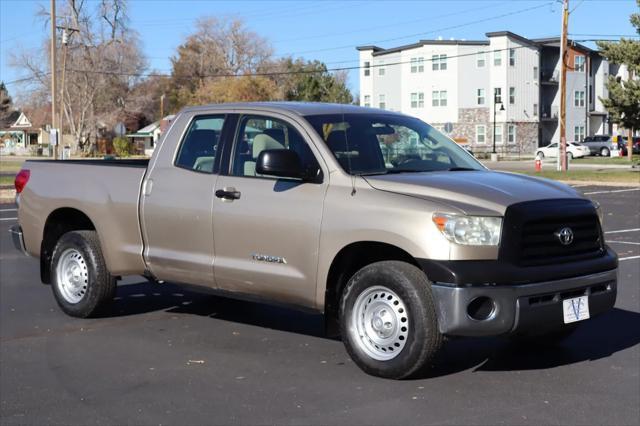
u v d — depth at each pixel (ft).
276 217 20.17
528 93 242.37
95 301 25.30
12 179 114.11
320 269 19.42
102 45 248.93
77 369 20.27
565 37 134.41
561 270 17.92
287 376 19.35
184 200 22.36
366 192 18.85
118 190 24.25
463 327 17.11
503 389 18.06
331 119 21.16
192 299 29.14
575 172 130.72
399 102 252.83
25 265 37.86
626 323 24.77
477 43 238.68
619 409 16.63
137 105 261.85
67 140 243.40
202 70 310.65
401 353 18.13
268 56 306.76
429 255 17.38
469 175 19.94
